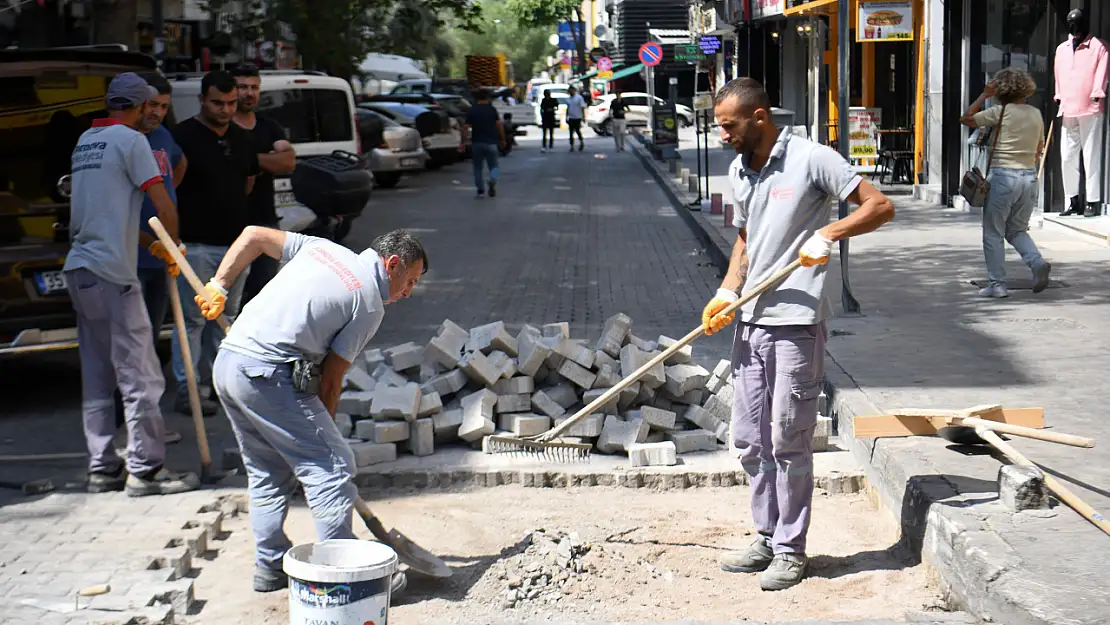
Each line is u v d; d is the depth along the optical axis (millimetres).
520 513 5883
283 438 4664
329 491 4676
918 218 16547
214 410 7793
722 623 4324
